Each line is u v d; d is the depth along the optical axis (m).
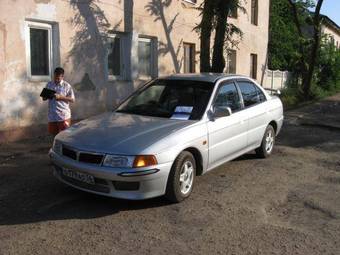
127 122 6.25
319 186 7.00
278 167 8.08
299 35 25.66
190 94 6.89
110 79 12.30
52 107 7.66
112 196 5.45
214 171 7.63
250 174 7.52
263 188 6.77
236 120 7.20
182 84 7.15
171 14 14.46
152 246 4.68
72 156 5.70
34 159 8.10
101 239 4.80
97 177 5.44
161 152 5.51
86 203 5.85
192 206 5.85
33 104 9.77
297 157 8.99
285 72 27.50
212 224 5.30
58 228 5.05
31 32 9.84
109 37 12.27
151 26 13.57
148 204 5.86
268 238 4.97
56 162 5.89
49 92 7.44
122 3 12.27
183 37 15.22
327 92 29.17
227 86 7.34
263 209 5.87
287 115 15.96
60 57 10.43
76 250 4.53
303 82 25.25
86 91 11.30
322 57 30.91
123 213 5.54
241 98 7.66
